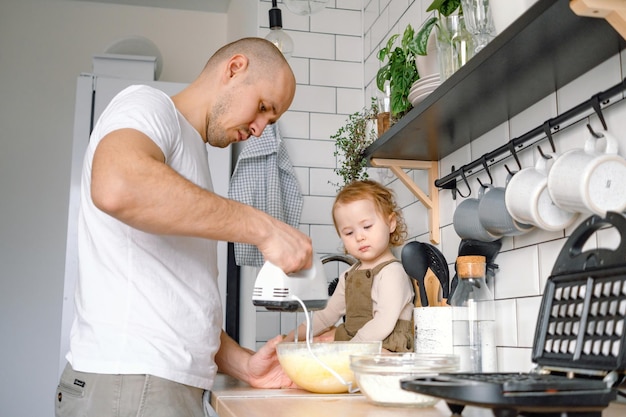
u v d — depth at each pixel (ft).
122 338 3.48
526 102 4.31
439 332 4.33
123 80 8.16
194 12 11.60
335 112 7.93
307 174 7.71
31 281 10.48
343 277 6.00
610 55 3.58
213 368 3.94
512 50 3.47
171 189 2.98
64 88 11.02
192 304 3.74
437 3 4.69
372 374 3.18
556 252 3.99
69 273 7.58
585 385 2.19
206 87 4.11
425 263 4.96
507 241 4.54
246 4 9.11
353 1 8.23
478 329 4.30
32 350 10.30
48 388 10.22
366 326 5.24
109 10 11.34
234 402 3.46
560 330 2.89
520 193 3.81
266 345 4.36
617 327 2.51
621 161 3.29
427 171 5.99
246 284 7.95
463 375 2.70
